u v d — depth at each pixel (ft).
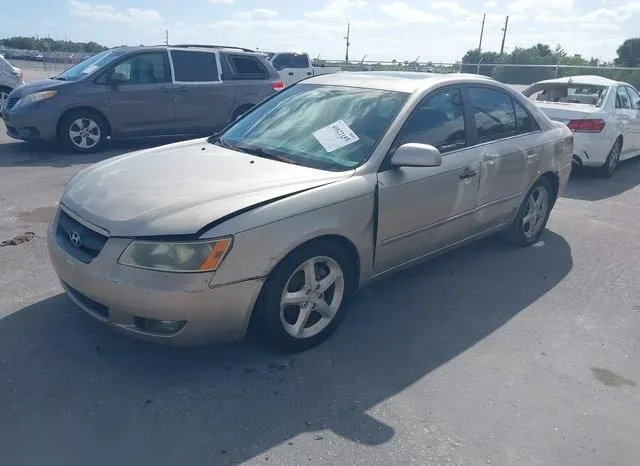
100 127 31.76
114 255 10.05
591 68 66.64
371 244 12.41
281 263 10.75
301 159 12.85
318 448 9.03
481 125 15.30
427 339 12.51
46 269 15.11
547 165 17.49
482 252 17.85
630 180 29.07
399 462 8.80
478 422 9.84
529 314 13.91
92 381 10.49
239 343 11.93
